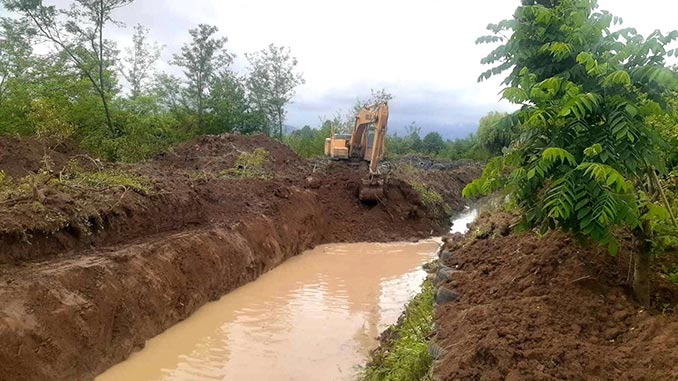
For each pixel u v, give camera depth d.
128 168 16.12
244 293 12.34
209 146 25.02
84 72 23.27
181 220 13.16
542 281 6.44
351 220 20.41
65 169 13.01
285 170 23.89
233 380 7.85
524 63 6.17
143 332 8.95
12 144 13.84
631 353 4.69
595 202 5.01
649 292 5.66
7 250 8.38
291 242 16.39
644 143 5.23
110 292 8.56
